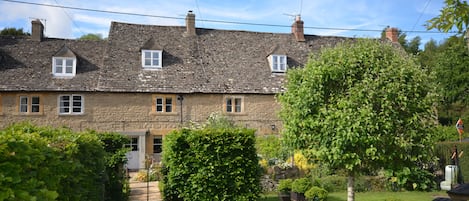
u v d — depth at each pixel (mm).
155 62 22078
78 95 20172
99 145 7902
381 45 8656
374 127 7523
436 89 8469
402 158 8016
